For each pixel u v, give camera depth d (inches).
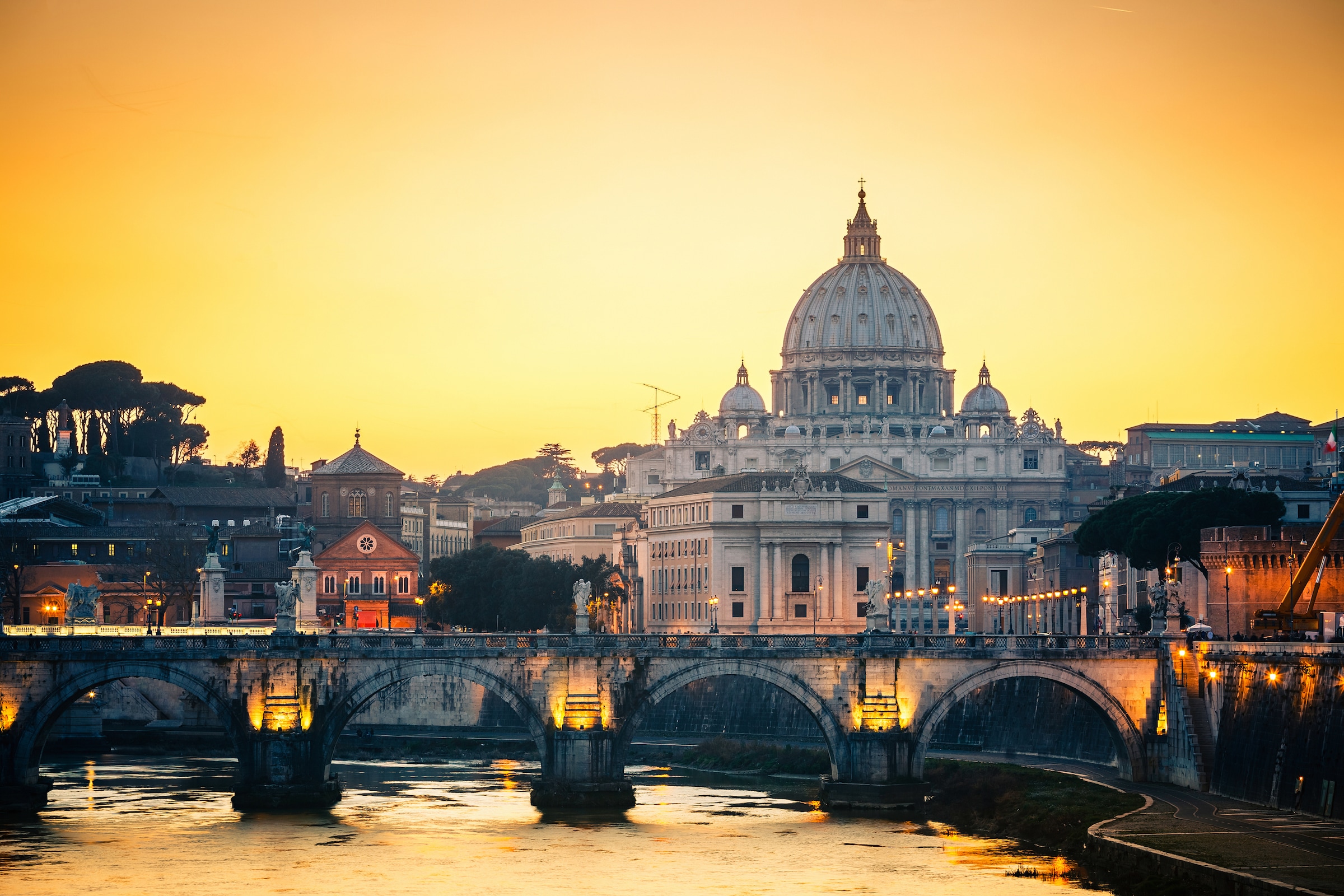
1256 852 7824.8
